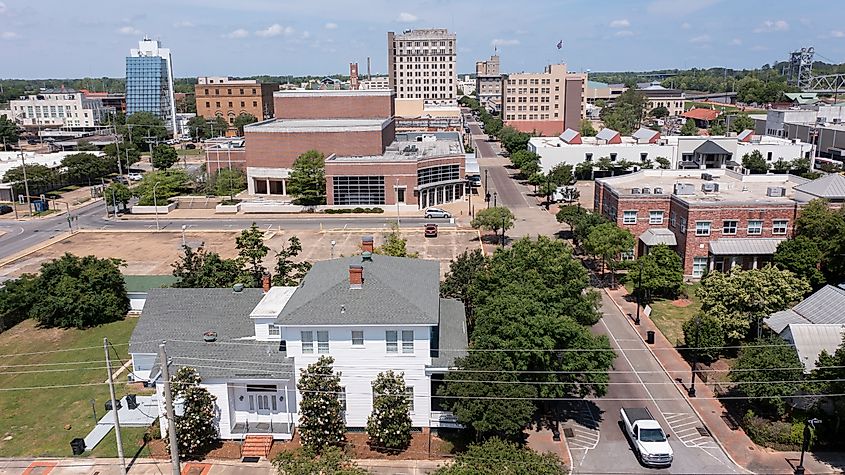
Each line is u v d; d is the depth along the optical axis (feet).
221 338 137.18
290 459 96.53
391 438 121.19
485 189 399.03
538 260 149.18
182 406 122.52
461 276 169.37
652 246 220.02
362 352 125.39
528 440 126.72
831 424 122.42
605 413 136.98
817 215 200.64
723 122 612.29
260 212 350.02
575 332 125.29
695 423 132.05
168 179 378.94
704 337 152.15
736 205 210.79
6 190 385.50
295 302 128.57
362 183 346.13
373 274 133.28
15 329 190.39
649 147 405.39
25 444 128.77
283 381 125.59
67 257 199.21
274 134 391.86
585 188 392.47
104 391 149.69
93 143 580.30
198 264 182.60
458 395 114.93
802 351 133.49
